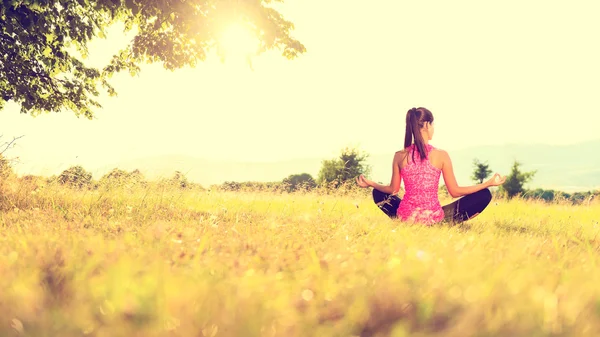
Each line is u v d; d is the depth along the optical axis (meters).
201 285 1.40
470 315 1.16
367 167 24.03
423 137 5.02
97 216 4.41
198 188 6.93
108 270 1.58
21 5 10.33
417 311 1.26
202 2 9.95
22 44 11.95
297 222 3.76
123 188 6.36
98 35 12.34
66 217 4.60
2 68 12.30
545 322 1.13
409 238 2.81
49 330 1.10
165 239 2.58
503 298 1.30
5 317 1.15
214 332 1.08
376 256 2.02
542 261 2.18
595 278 1.61
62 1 10.95
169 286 1.36
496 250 2.41
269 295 1.38
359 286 1.45
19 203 5.60
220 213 5.46
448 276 1.54
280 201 7.14
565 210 8.65
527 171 34.34
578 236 4.39
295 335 1.11
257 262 2.11
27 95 12.69
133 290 1.32
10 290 1.32
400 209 5.07
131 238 2.64
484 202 5.07
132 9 9.98
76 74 13.25
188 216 4.90
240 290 1.31
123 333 1.09
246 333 1.08
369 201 7.28
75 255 1.91
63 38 11.99
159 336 1.08
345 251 2.26
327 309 1.33
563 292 1.38
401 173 5.13
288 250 2.40
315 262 1.84
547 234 4.63
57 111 13.58
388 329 1.17
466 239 2.83
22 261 1.82
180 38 12.02
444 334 1.12
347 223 3.72
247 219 4.78
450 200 8.10
